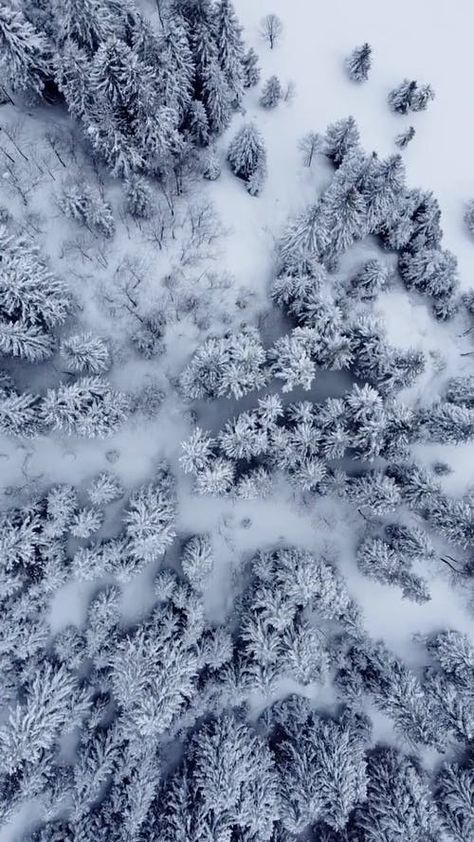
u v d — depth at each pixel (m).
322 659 34.78
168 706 30.67
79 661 33.50
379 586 38.31
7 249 28.45
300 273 32.84
